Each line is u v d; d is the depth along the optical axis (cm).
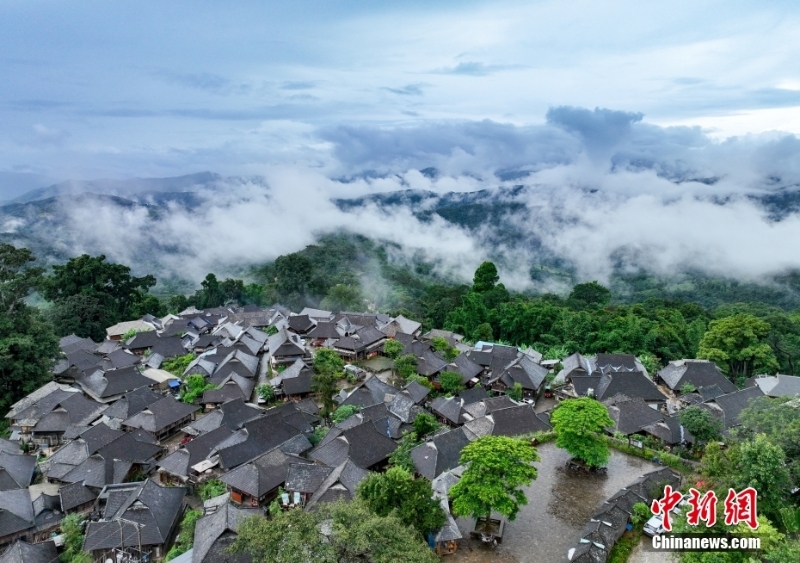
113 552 5256
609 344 11406
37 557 5222
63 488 6194
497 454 4878
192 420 8331
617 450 6744
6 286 9356
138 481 6556
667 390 9581
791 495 4512
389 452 6575
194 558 4681
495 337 13300
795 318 12569
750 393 7894
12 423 8369
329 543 3653
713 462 4997
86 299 13262
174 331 12462
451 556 4706
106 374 9362
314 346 11219
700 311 15550
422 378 9006
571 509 5431
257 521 3900
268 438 6969
